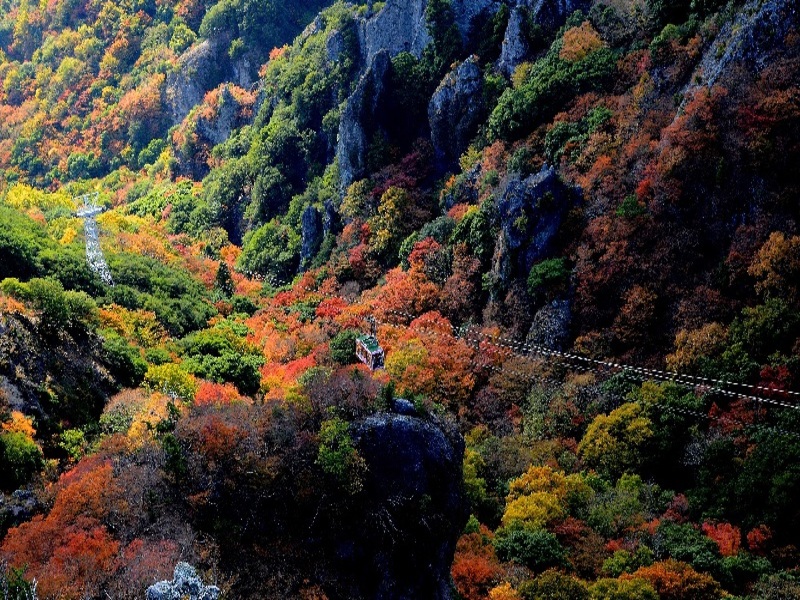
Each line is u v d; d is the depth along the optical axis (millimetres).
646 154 80250
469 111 106188
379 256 103938
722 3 83312
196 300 101750
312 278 106625
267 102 152250
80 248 99750
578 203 81438
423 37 120875
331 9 152625
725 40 78125
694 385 67188
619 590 51094
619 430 66250
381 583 47375
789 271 67438
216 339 83188
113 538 45656
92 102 188125
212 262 126562
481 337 81000
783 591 52125
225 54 176625
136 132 179250
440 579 49312
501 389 74750
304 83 139500
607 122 86812
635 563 55531
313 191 127938
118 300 88312
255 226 136375
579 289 77125
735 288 71188
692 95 78000
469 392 75250
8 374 59219
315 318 93938
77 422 61531
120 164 180375
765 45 74312
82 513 46781
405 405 52438
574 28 98750
